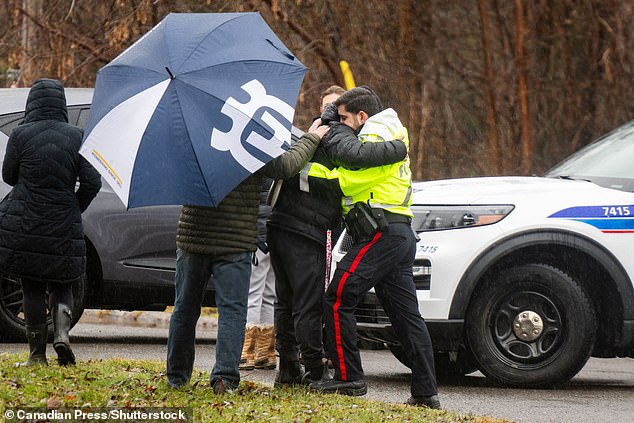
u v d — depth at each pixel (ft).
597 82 229.45
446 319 106.93
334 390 90.02
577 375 129.08
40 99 97.09
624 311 109.19
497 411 95.40
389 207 88.99
